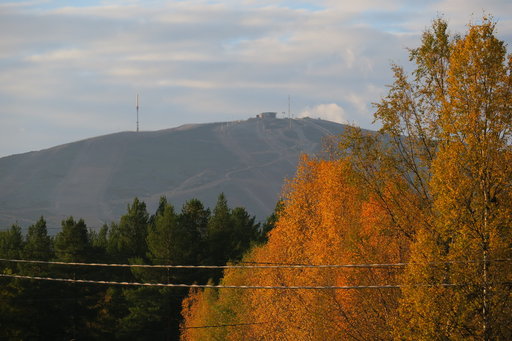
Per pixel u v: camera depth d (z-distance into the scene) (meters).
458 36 82.50
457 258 68.31
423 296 69.00
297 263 115.25
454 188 70.31
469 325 68.25
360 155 86.44
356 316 84.62
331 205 95.00
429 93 83.81
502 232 68.06
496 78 71.88
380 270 83.75
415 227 82.19
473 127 71.25
